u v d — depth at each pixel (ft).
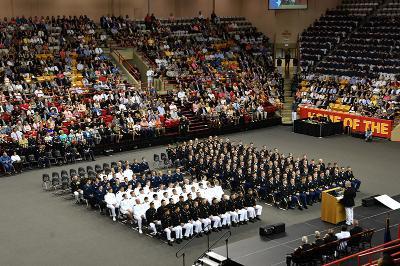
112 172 95.86
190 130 139.33
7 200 95.35
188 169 108.06
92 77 147.84
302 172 97.40
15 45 153.79
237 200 84.28
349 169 97.50
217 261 69.15
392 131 136.05
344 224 80.23
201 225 79.97
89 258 72.43
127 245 76.84
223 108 146.30
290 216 87.20
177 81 158.81
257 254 70.33
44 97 131.13
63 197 97.14
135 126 130.00
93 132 123.34
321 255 65.92
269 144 132.67
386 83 152.05
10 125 120.37
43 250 75.00
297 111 155.94
